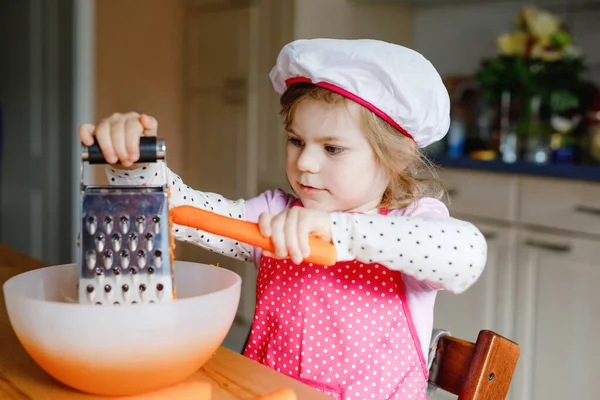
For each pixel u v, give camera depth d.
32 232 3.52
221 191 3.10
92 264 0.65
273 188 2.81
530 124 2.43
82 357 0.62
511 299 2.14
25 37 3.46
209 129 3.16
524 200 2.10
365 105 0.92
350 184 0.93
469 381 0.84
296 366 0.99
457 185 2.28
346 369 0.96
